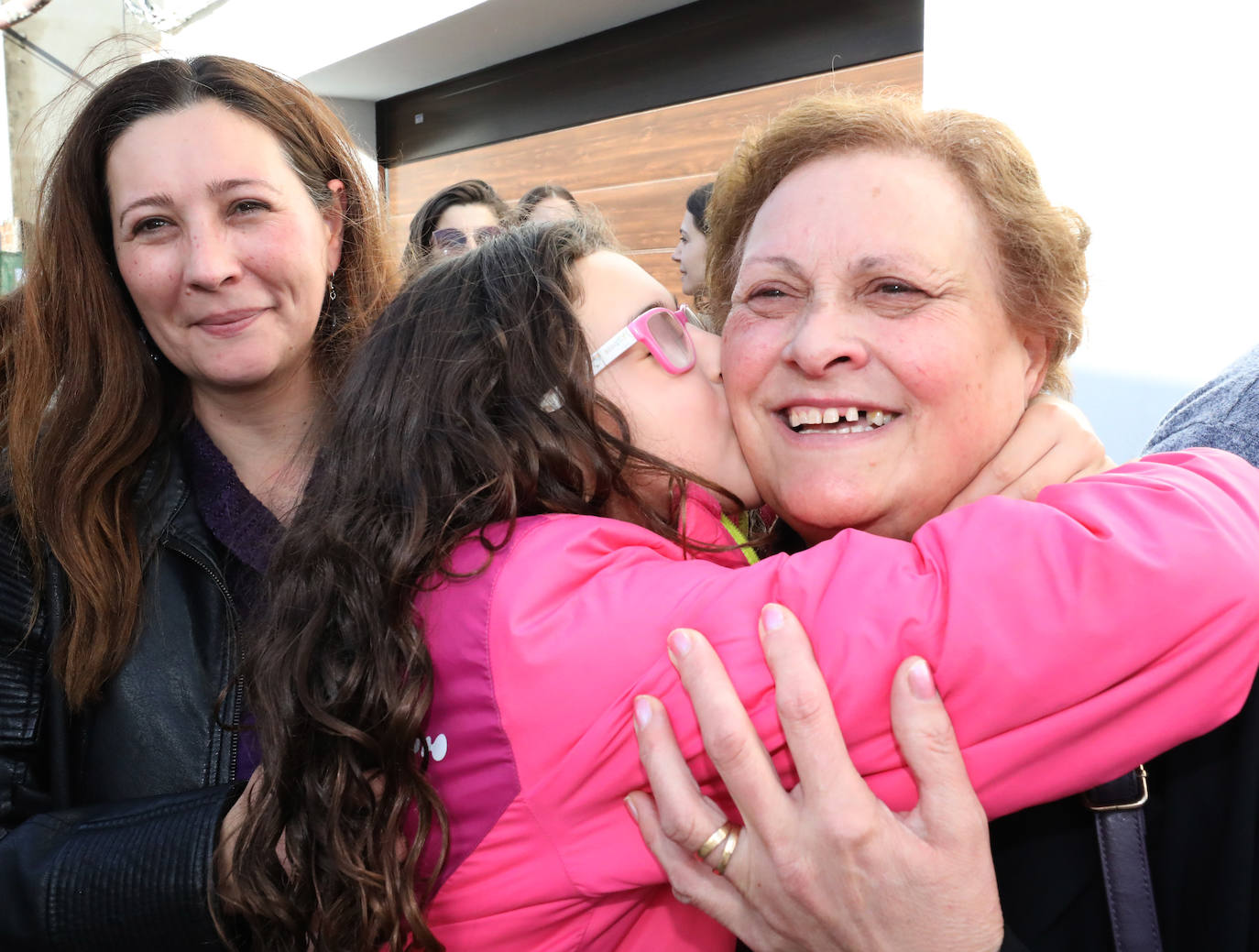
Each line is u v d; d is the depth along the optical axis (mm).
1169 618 751
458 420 965
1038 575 783
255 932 932
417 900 861
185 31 5629
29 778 1218
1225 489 864
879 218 953
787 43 3693
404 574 898
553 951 875
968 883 751
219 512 1273
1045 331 1027
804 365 966
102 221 1273
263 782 953
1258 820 813
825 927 773
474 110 4992
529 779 842
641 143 4258
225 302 1236
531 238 1086
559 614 865
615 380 1056
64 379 1264
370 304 1469
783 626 799
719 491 1063
